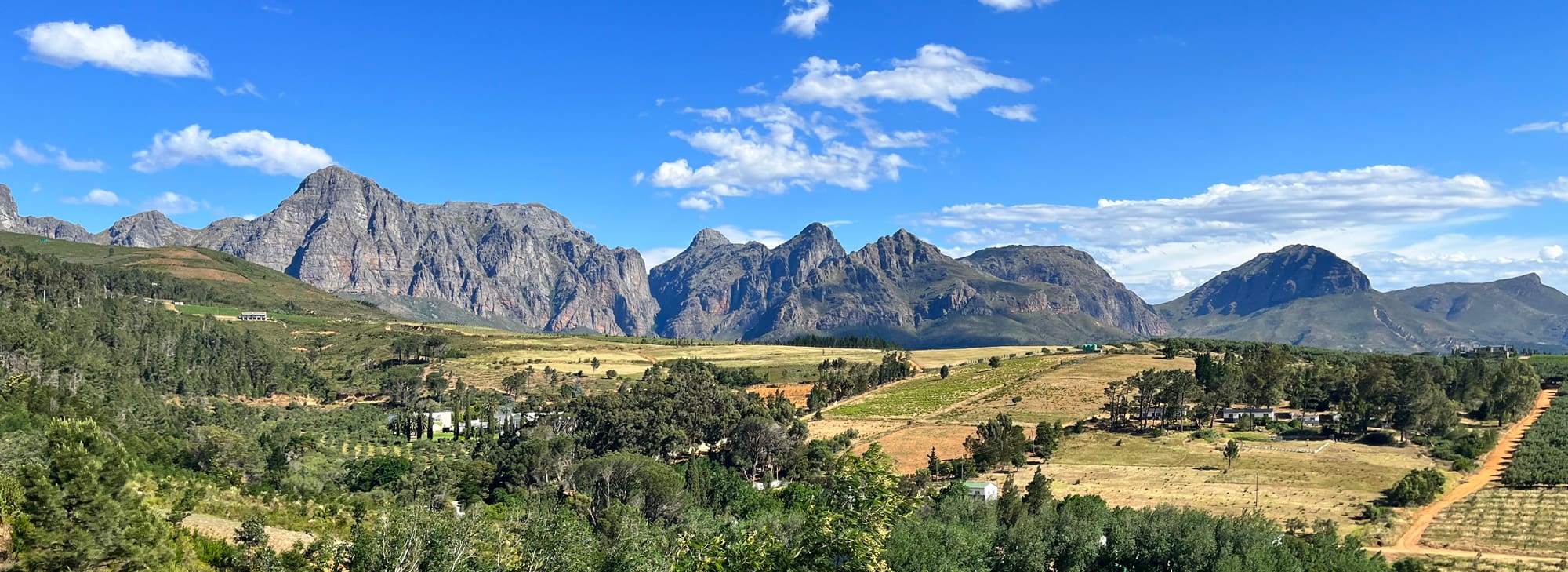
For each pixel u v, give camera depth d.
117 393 153.00
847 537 36.59
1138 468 142.50
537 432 149.62
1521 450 139.38
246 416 183.12
